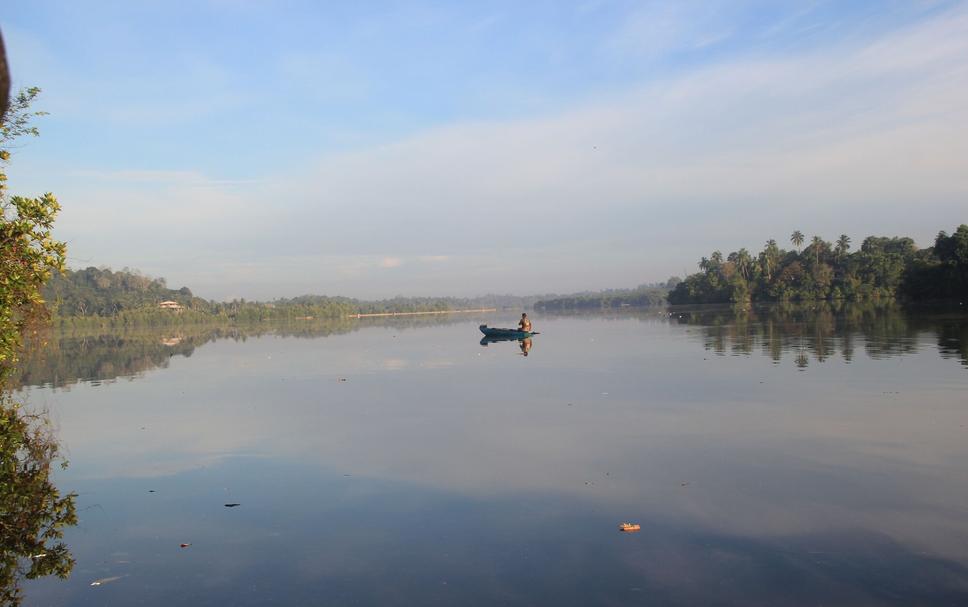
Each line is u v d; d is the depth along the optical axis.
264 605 7.59
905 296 93.75
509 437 15.42
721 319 71.44
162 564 8.89
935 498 9.96
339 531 9.80
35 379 31.73
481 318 168.75
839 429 14.48
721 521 9.45
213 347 56.53
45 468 14.16
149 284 192.25
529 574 8.05
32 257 15.75
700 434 14.74
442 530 9.63
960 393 17.89
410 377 28.20
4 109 2.56
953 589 7.18
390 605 7.43
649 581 7.70
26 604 7.87
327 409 20.58
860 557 8.07
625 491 10.98
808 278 121.50
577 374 26.67
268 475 13.04
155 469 13.86
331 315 184.50
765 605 7.03
